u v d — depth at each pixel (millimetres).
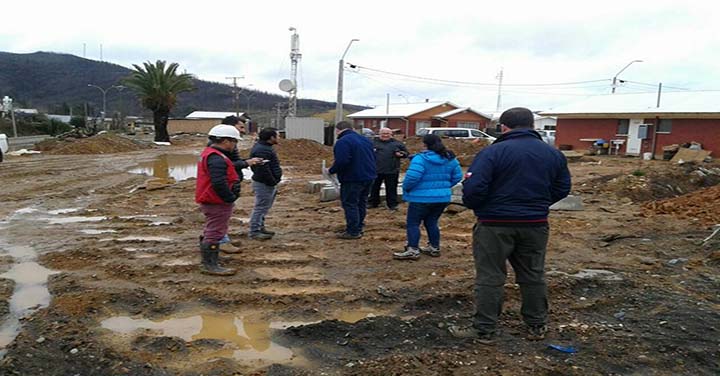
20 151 24766
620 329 4301
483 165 3824
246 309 4797
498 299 4027
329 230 8008
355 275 5773
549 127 51062
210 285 5355
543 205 3898
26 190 12359
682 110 25062
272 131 7090
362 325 4301
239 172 6336
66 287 5176
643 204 10672
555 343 4012
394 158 9773
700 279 5672
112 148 29438
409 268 6035
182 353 3920
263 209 7277
